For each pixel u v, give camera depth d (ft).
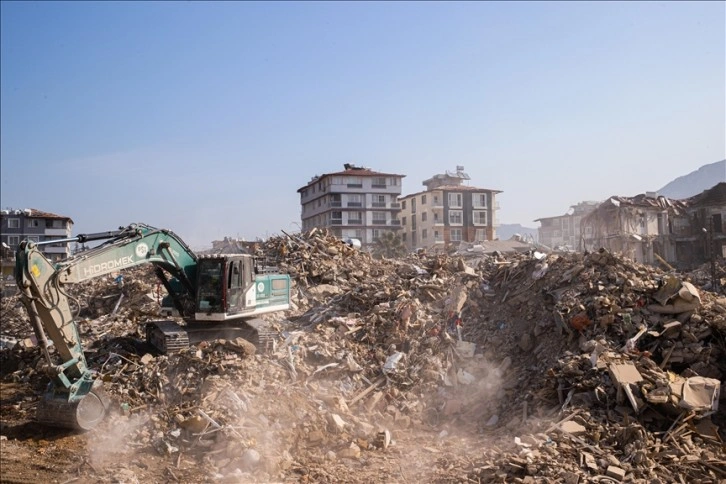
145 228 48.37
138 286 79.61
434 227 245.04
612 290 47.29
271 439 38.24
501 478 30.91
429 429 42.65
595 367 39.55
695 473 30.60
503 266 61.77
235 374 44.86
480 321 54.24
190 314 51.60
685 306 42.91
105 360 51.37
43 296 38.63
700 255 152.66
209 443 37.83
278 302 55.88
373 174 241.76
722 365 39.29
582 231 163.12
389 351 52.01
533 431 36.83
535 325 49.37
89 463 35.88
